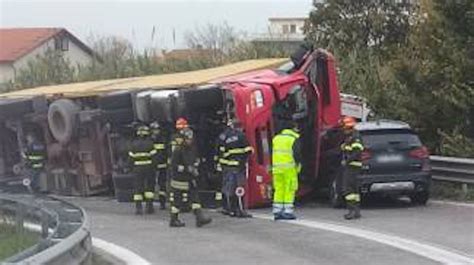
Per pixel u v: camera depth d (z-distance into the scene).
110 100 22.73
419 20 24.30
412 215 17.41
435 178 21.05
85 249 11.05
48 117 25.06
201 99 19.70
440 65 23.53
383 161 18.48
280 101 19.67
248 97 19.09
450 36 23.38
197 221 16.80
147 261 12.66
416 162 18.67
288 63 21.97
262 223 16.86
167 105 20.33
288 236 14.91
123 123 22.83
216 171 19.97
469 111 23.44
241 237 14.99
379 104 25.20
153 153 19.80
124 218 18.88
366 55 29.77
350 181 17.22
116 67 44.16
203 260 12.62
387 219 16.89
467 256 12.48
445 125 23.98
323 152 20.25
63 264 9.60
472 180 19.92
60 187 25.70
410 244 13.62
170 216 17.95
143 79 26.41
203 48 45.53
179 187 16.88
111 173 24.12
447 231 14.97
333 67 20.58
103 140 24.17
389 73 25.47
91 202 23.38
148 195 19.81
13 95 28.75
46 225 13.57
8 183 27.05
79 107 24.67
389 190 18.48
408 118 24.19
